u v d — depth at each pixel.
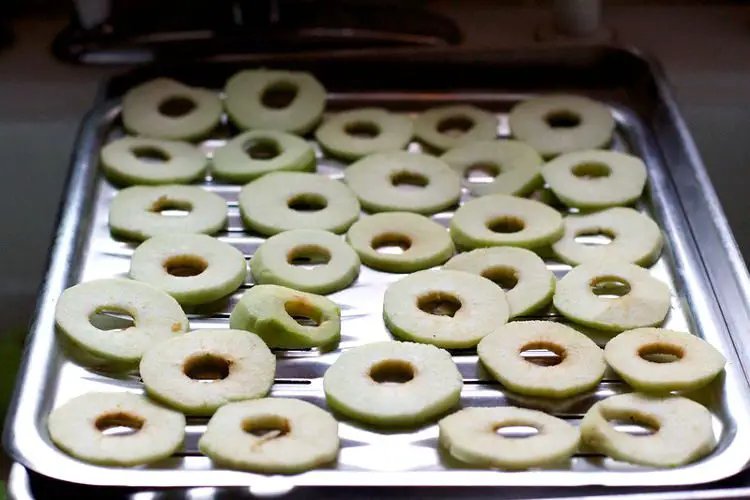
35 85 1.21
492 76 1.20
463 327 0.94
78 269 1.00
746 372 0.91
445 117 1.16
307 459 0.84
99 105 1.16
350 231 1.03
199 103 1.16
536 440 0.85
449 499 0.82
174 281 0.97
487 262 1.00
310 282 0.98
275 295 0.95
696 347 0.92
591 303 0.96
